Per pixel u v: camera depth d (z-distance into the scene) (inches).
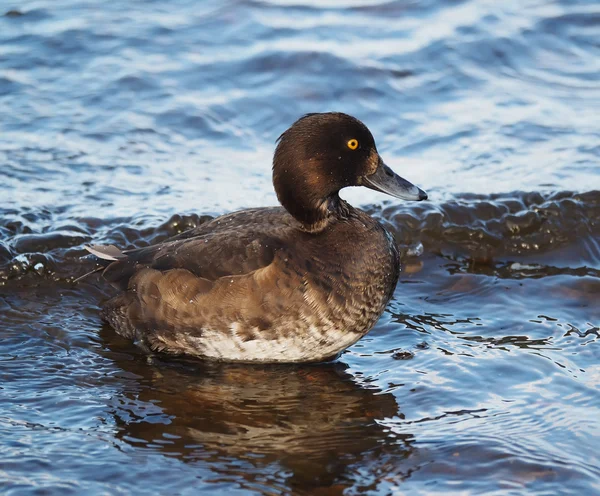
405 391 321.7
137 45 590.9
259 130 526.6
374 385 326.3
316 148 334.0
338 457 282.5
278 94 550.9
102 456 281.0
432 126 525.0
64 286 401.4
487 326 368.2
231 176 482.0
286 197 340.2
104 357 346.3
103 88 547.5
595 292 396.8
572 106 542.9
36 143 496.4
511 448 285.0
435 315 378.9
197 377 333.7
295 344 327.3
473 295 396.8
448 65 580.7
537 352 344.8
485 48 595.8
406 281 410.9
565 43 606.9
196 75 564.7
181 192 462.3
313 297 321.1
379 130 523.5
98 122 520.1
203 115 531.5
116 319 353.1
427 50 593.6
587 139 507.5
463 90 559.8
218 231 346.0
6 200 443.2
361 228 339.6
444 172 480.4
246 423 302.8
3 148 489.1
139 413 308.0
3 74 553.3
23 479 267.1
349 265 327.9
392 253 341.4
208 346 334.3
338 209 346.3
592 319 371.9
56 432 294.0
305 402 316.2
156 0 644.7
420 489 266.2
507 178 472.7
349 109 541.3
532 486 267.3
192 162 493.0
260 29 611.8
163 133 516.1
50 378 329.1
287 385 327.9
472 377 328.8
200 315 328.5
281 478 271.0
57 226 426.3
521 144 504.7
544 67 585.3
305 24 619.5
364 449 286.8
